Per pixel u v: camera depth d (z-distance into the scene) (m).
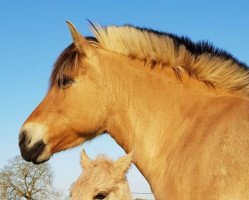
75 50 1.58
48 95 1.61
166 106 1.48
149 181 1.49
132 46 1.57
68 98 1.56
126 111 1.54
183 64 1.50
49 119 1.57
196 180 1.26
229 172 1.21
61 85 1.57
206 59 1.47
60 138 1.58
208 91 1.44
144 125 1.51
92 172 1.39
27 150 1.58
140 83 1.53
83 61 1.57
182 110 1.45
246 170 1.18
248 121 1.25
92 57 1.57
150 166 1.48
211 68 1.45
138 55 1.56
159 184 1.42
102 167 1.41
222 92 1.42
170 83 1.50
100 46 1.62
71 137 1.59
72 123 1.57
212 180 1.23
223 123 1.30
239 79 1.41
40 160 1.57
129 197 1.39
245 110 1.29
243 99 1.36
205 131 1.33
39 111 1.59
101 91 1.56
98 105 1.56
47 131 1.56
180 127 1.43
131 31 1.58
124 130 1.55
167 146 1.44
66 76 1.57
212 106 1.39
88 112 1.56
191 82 1.48
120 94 1.55
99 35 1.62
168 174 1.38
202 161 1.27
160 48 1.53
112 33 1.60
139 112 1.52
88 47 1.57
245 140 1.22
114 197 1.36
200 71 1.47
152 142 1.48
